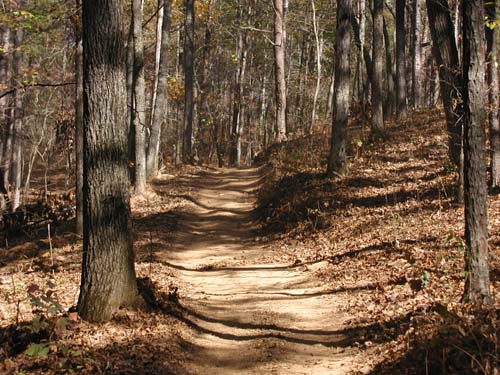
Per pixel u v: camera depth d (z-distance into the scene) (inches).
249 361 303.0
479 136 310.5
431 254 448.5
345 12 744.3
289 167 909.8
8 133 971.9
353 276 455.2
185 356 301.3
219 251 638.5
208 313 391.2
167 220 761.6
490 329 261.7
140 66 858.8
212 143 2389.3
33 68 876.6
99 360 272.5
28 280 476.1
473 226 314.3
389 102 1192.2
